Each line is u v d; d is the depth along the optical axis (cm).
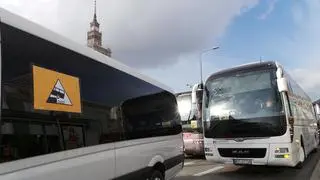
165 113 815
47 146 415
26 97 392
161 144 765
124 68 645
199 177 1176
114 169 562
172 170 829
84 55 519
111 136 561
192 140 1731
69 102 464
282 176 1162
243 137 1137
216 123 1197
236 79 1198
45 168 409
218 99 1216
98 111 532
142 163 665
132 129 636
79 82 494
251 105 1145
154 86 770
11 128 366
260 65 1171
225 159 1171
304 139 1395
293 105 1236
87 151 492
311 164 1441
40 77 418
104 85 562
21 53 395
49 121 423
